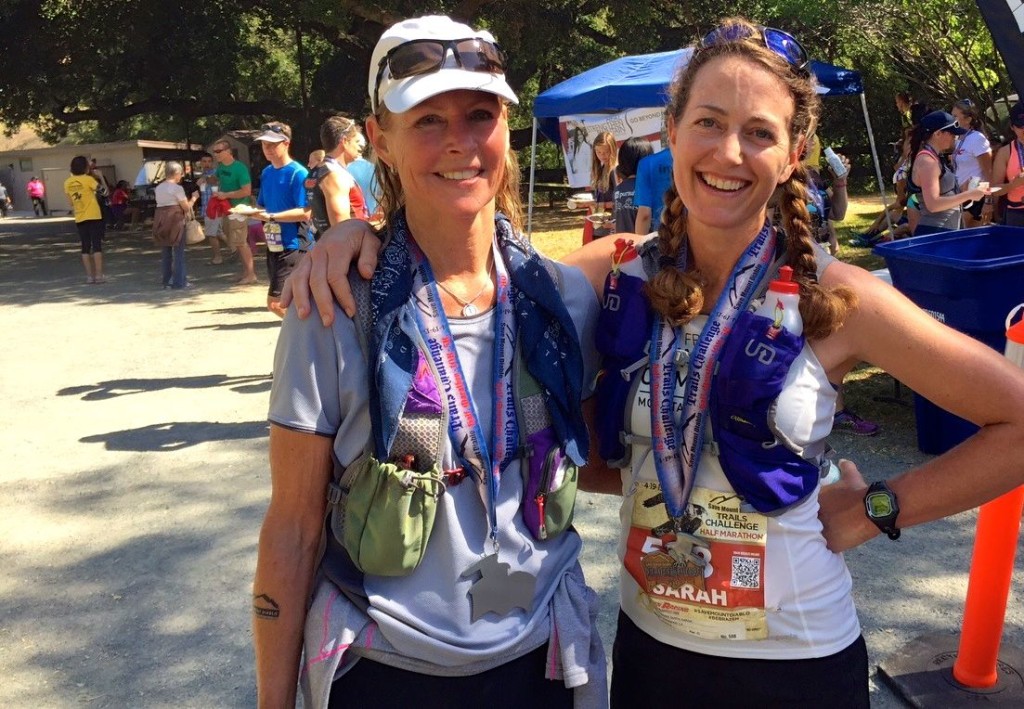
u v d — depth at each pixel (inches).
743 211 57.3
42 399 245.9
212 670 114.9
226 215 521.0
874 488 60.9
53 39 768.9
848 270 58.2
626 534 64.5
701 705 61.9
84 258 493.4
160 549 150.3
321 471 56.5
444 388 55.8
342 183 217.8
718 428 58.2
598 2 750.5
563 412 58.7
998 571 98.7
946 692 102.6
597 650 63.0
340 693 57.5
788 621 59.1
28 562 146.9
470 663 56.6
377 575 56.4
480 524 57.0
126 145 1323.8
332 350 54.9
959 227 286.0
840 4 594.9
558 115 380.8
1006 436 55.6
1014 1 104.9
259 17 838.5
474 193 55.8
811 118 58.4
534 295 58.3
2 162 1651.1
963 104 354.6
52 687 112.1
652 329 61.0
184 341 316.5
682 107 58.6
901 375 57.3
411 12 680.4
